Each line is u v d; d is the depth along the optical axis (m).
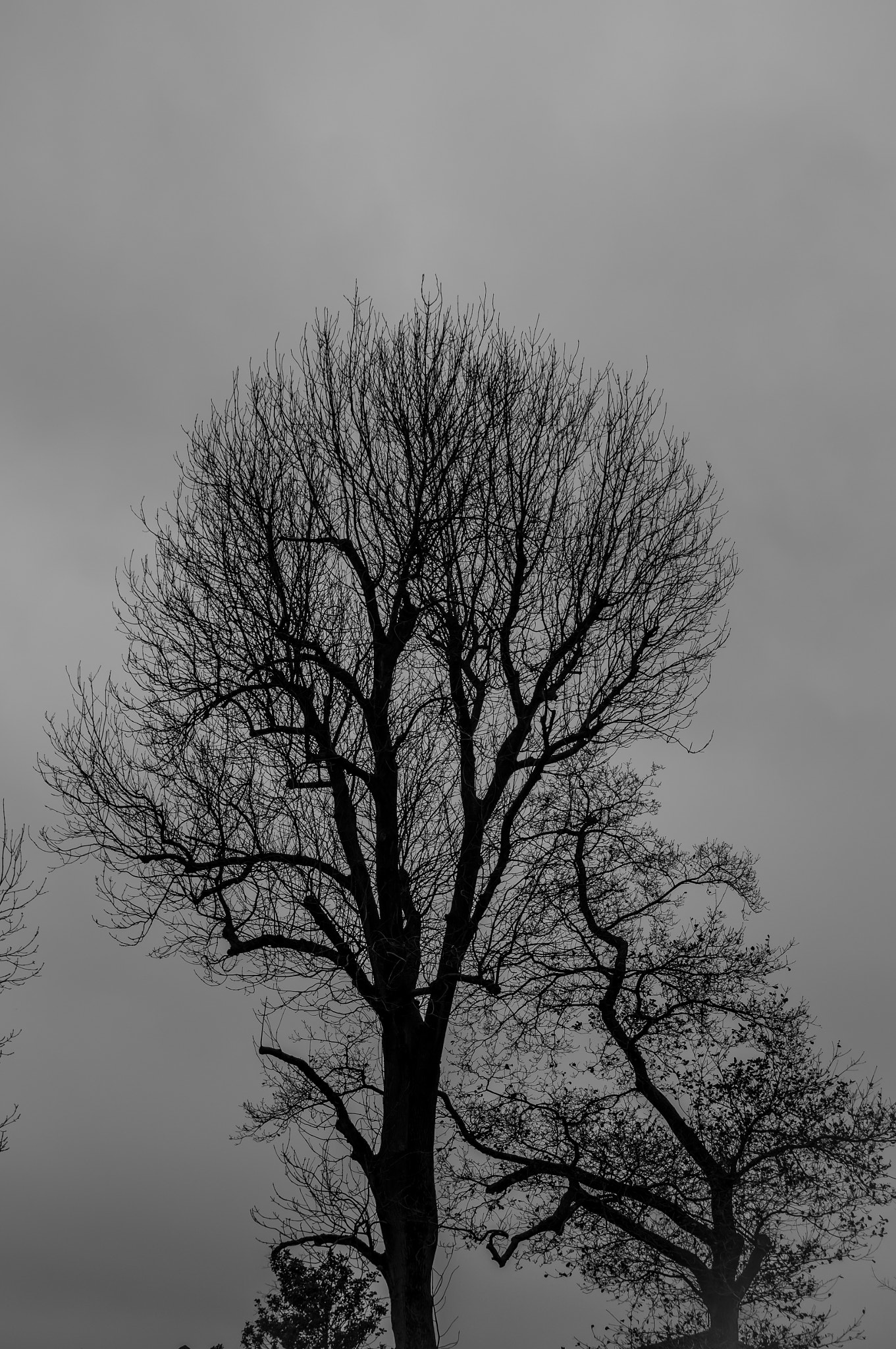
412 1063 17.16
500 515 18.20
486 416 18.34
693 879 20.31
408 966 17.00
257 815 17.48
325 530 18.12
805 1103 18.86
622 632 18.38
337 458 18.19
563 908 18.92
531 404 18.66
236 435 18.73
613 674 18.36
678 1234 18.81
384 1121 16.97
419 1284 16.08
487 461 18.20
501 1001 18.73
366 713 17.69
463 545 18.12
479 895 17.53
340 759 17.06
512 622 18.31
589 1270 18.94
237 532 17.98
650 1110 19.34
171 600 18.17
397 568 18.03
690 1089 19.38
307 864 17.23
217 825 17.20
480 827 17.64
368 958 17.00
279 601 17.55
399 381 18.42
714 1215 17.98
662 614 18.73
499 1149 19.11
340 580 18.42
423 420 18.03
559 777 18.89
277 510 17.97
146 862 17.41
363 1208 17.09
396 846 17.39
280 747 17.69
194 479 18.69
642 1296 18.67
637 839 19.70
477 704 18.61
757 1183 18.42
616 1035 18.95
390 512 18.06
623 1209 18.75
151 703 17.89
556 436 18.62
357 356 18.77
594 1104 19.25
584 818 18.50
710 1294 17.81
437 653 18.48
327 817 17.88
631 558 18.52
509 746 17.98
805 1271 17.88
